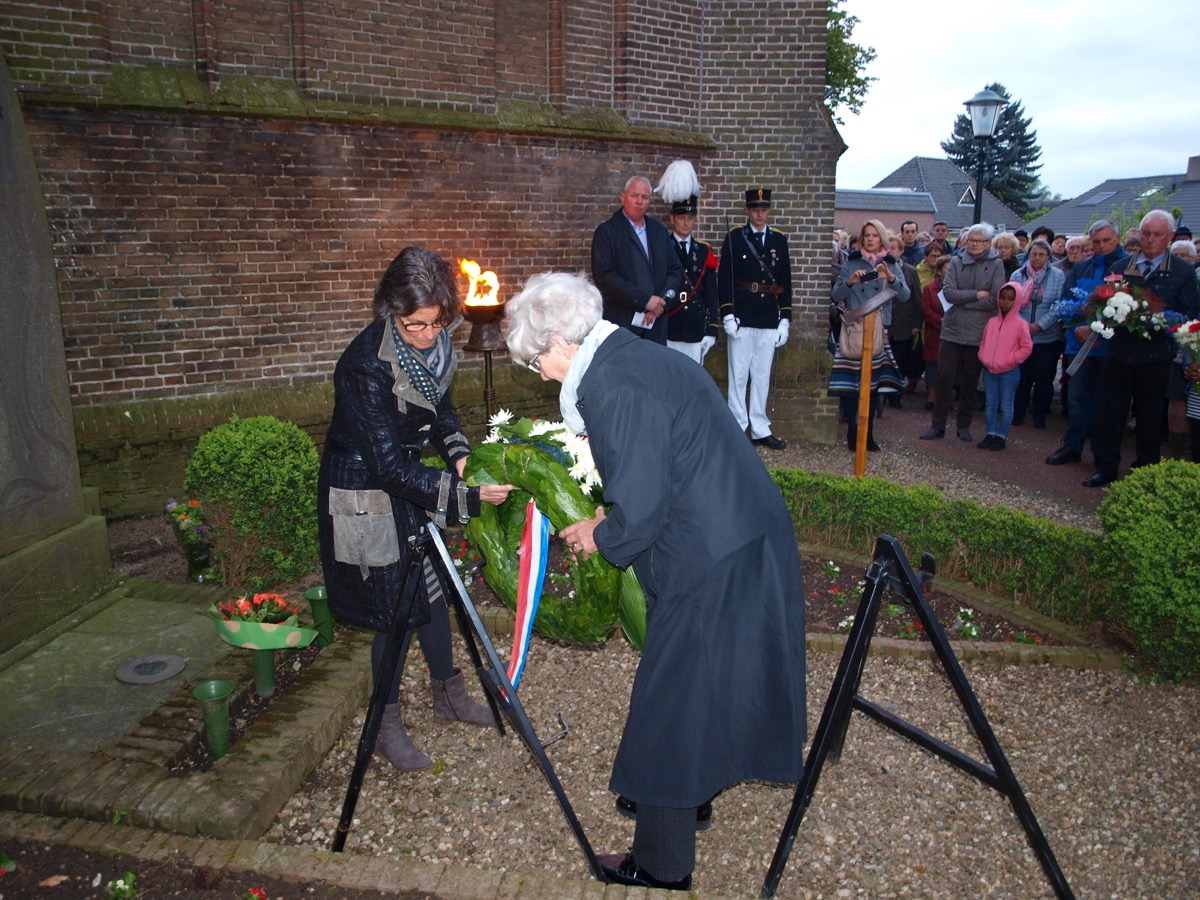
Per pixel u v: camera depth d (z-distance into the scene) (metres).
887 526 5.53
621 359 2.52
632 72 8.66
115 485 6.54
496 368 8.35
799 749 2.61
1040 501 7.38
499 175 8.09
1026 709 4.07
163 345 6.64
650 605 2.80
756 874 3.07
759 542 2.54
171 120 6.45
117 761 3.23
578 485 2.96
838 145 8.90
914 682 4.31
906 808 3.41
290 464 4.75
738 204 9.12
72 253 6.21
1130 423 10.05
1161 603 4.13
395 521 3.30
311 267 7.20
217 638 4.30
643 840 2.70
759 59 8.87
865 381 6.77
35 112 5.98
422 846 3.13
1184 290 7.13
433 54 7.61
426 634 3.69
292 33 6.97
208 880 2.67
